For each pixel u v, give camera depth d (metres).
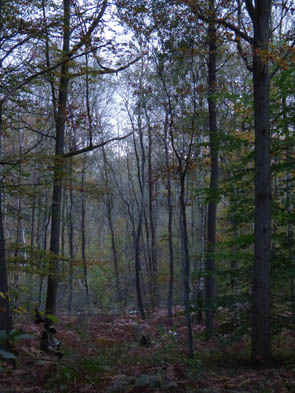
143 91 14.95
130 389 5.90
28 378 5.88
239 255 10.79
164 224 39.16
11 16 10.42
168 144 20.91
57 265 12.11
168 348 10.64
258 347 8.50
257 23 9.04
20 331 2.78
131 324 15.65
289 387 6.56
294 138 10.63
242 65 17.61
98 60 12.20
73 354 9.05
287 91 10.40
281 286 10.16
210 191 11.39
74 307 21.86
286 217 10.41
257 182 8.93
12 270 11.09
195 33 10.00
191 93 10.82
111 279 22.77
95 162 32.78
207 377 7.14
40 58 11.88
